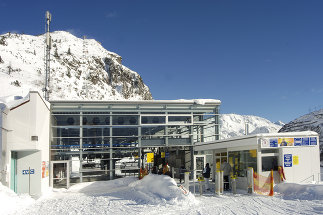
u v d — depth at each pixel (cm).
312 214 926
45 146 1941
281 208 1055
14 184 1677
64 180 2211
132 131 2442
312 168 1576
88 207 1253
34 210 1205
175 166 2730
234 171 1781
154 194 1413
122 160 2642
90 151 2311
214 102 2522
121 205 1262
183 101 2470
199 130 2531
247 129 2523
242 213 991
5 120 1516
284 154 1545
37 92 1653
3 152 1473
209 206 1145
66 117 2328
